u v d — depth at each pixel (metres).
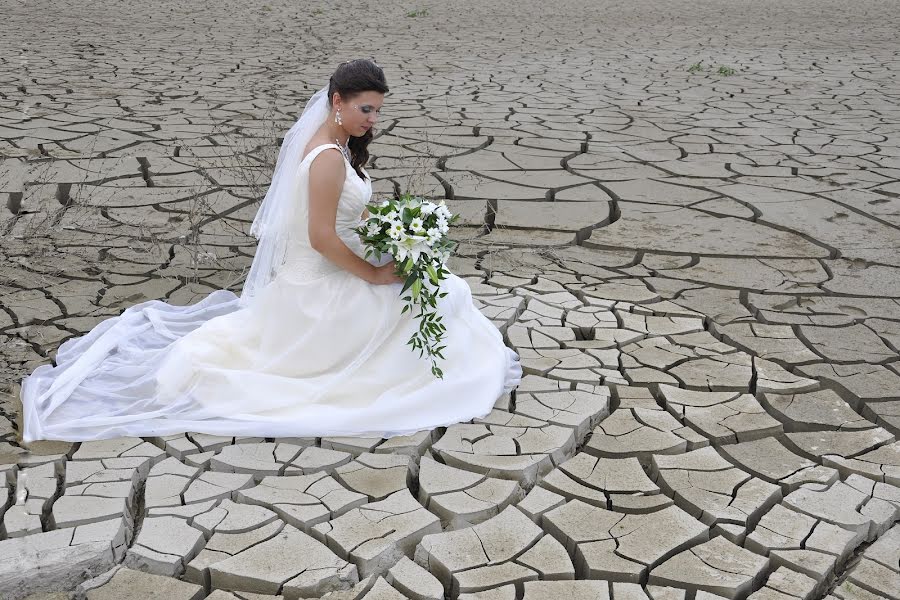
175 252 4.85
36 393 3.16
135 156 6.91
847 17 21.27
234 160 6.82
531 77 11.62
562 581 2.34
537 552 2.44
